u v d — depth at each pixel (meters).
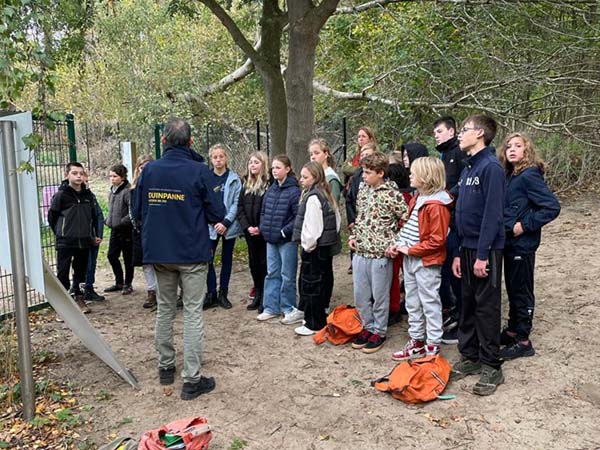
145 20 15.06
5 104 3.55
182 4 9.68
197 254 3.86
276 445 3.30
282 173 5.21
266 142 11.34
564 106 10.41
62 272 5.92
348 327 4.73
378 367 4.31
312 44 8.13
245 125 13.89
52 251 6.63
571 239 8.09
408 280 4.38
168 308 4.11
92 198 6.17
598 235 8.20
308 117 8.31
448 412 3.58
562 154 11.57
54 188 6.36
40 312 6.02
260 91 13.89
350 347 4.73
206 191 3.87
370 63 12.44
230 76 13.43
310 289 5.02
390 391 3.77
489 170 3.69
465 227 3.87
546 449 3.15
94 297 6.37
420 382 3.74
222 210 3.97
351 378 4.14
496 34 10.60
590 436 3.26
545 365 4.14
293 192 5.21
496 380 3.82
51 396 3.96
